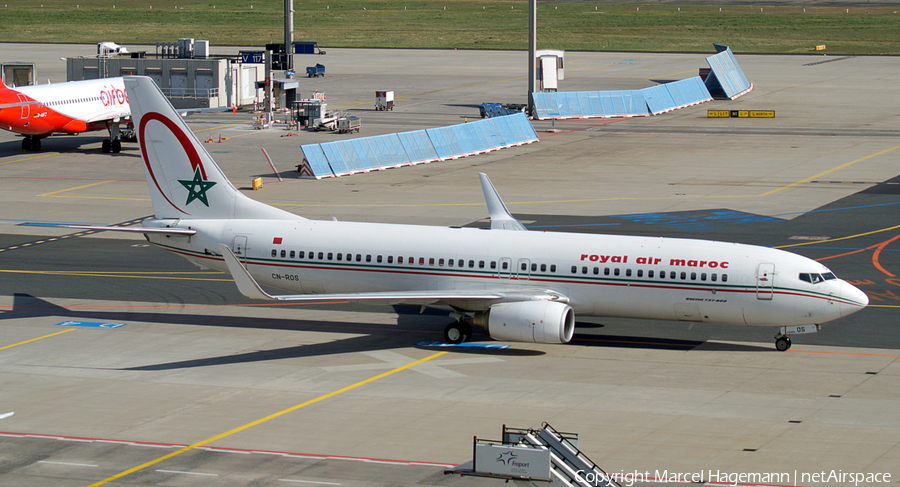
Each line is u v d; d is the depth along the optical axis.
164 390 82.31
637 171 188.75
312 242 99.06
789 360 89.06
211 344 95.75
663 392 80.44
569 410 76.31
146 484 62.97
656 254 91.31
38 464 66.38
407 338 97.75
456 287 95.12
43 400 79.88
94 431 72.81
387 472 64.38
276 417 75.56
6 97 191.88
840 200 161.00
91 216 154.38
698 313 90.50
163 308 108.81
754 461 65.50
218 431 72.69
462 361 89.88
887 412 75.19
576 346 94.31
